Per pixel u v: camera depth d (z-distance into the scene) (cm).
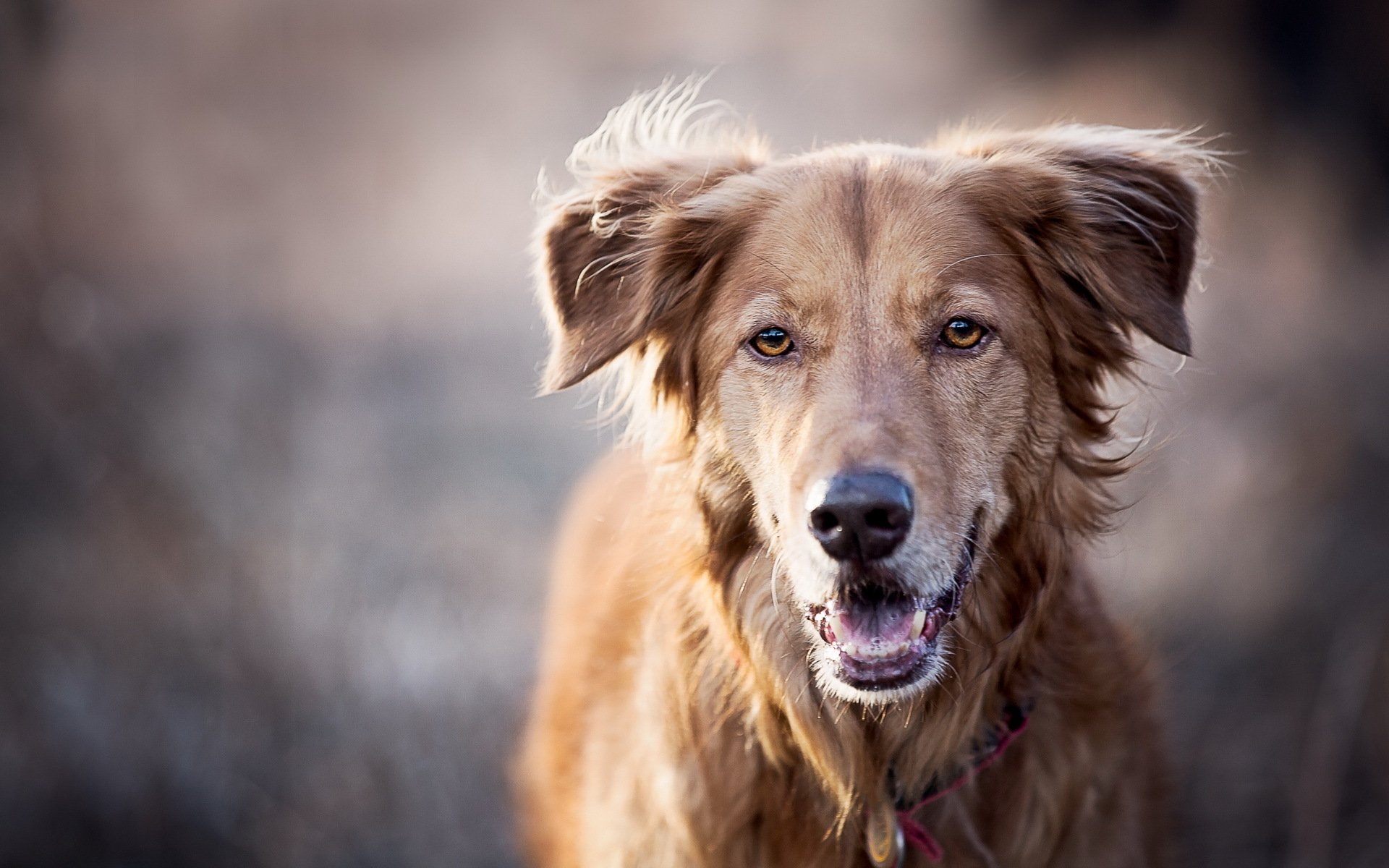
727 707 460
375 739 740
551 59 2452
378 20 2127
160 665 762
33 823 692
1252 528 782
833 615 414
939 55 2142
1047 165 462
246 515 867
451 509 983
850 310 425
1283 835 638
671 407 486
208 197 1638
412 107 2064
